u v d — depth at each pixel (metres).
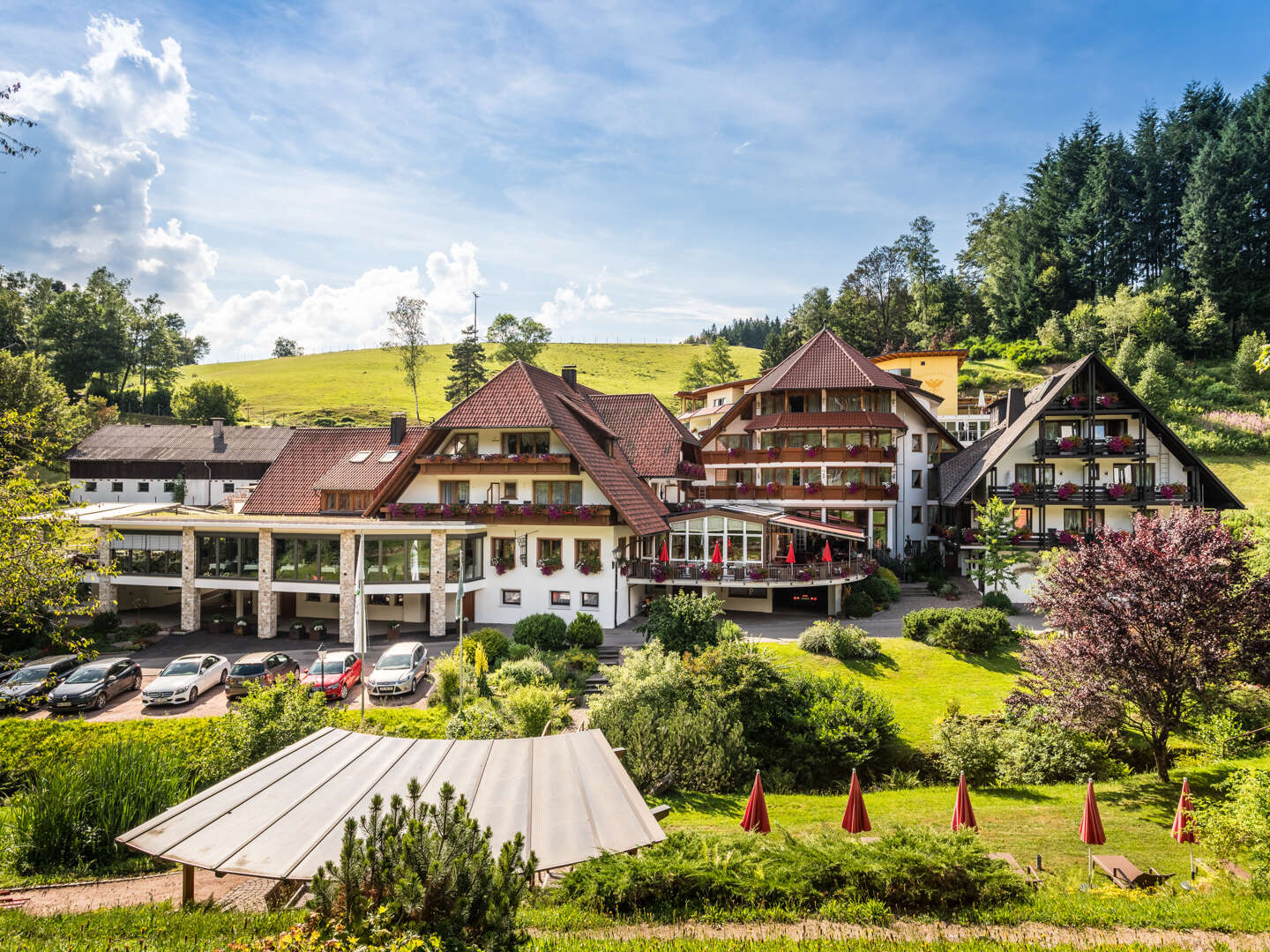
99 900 11.70
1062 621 19.28
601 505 35.19
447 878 7.10
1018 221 105.19
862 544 45.75
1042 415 40.00
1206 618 17.33
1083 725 18.61
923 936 9.43
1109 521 40.72
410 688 26.41
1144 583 17.69
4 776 16.92
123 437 71.62
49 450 24.45
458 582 35.12
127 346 102.81
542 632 31.80
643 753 19.33
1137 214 97.38
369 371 138.62
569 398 42.34
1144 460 40.00
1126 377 76.25
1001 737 22.23
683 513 41.72
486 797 11.15
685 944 8.47
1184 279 89.38
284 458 47.75
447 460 37.25
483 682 25.50
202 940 8.35
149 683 26.33
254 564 35.62
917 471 49.72
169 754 16.47
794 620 36.81
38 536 21.67
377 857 7.50
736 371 120.62
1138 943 9.12
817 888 10.70
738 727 21.36
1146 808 17.25
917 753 22.73
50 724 19.30
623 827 10.34
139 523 35.81
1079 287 96.25
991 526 37.06
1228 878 12.42
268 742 15.88
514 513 35.81
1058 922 10.11
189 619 35.59
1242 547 18.19
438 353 155.00
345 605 34.00
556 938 8.63
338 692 25.73
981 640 30.28
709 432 49.62
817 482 45.44
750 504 45.16
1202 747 21.73
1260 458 60.69
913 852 10.95
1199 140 93.56
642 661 23.28
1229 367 75.94
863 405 46.09
